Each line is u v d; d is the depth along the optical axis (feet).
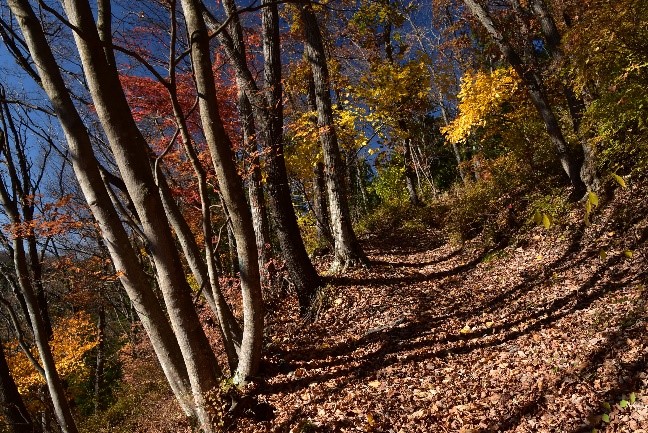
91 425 37.11
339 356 23.17
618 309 18.19
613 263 23.15
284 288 33.58
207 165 27.89
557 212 32.94
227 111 31.65
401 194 77.92
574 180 32.99
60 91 15.58
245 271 18.81
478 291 28.86
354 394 18.26
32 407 35.35
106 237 16.37
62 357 37.58
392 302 29.35
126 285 16.94
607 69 23.03
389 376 19.54
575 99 31.55
